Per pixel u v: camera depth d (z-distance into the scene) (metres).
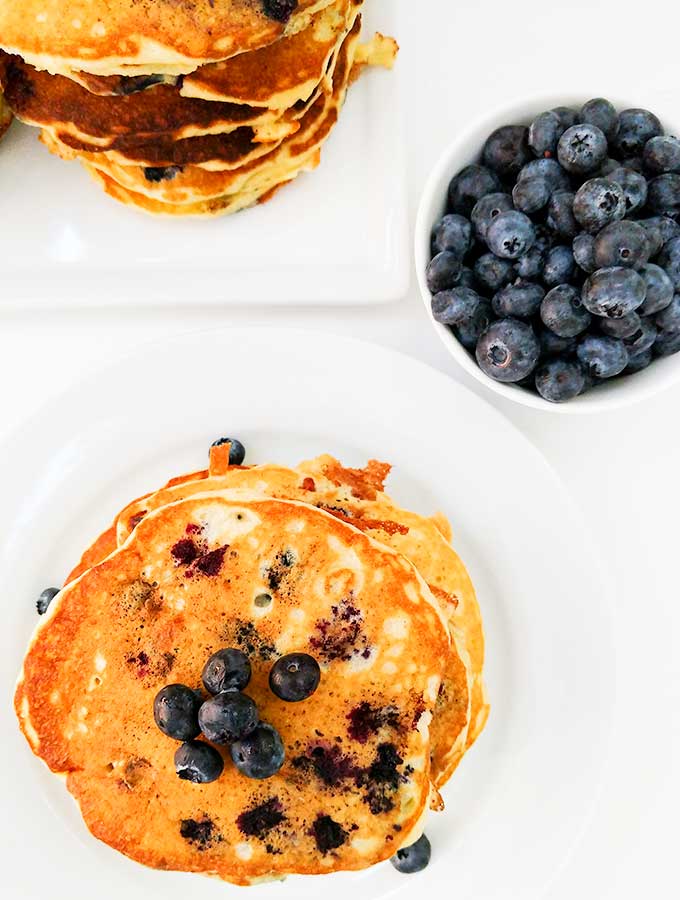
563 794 0.41
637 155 0.38
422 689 0.36
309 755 0.36
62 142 0.40
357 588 0.37
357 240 0.43
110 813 0.37
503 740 0.41
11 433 0.41
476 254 0.39
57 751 0.37
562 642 0.41
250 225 0.43
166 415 0.42
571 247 0.37
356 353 0.41
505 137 0.39
